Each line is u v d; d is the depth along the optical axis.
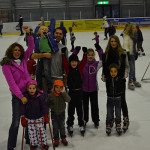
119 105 3.90
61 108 3.58
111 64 3.78
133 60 6.44
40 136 3.37
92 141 3.79
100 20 23.89
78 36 19.12
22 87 3.42
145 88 6.59
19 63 3.46
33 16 27.92
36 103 3.36
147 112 4.91
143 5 28.61
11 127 3.47
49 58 3.85
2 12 26.97
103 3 28.11
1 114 5.07
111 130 4.15
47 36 3.79
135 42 6.27
